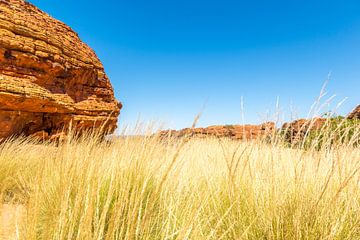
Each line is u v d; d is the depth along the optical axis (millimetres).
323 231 1669
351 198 1925
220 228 1901
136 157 2574
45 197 2305
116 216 1468
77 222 1684
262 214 1918
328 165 2164
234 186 2113
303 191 1810
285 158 2303
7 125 13336
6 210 2064
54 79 16312
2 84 12805
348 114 2041
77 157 2561
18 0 15500
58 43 16750
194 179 2723
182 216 1914
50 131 15977
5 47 13438
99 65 20938
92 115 18188
